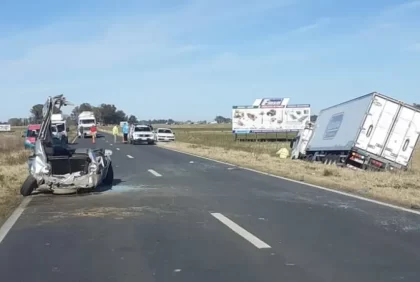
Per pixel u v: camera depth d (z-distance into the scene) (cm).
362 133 2173
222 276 611
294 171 2006
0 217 1035
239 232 862
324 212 1060
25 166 2175
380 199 1259
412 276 608
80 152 1374
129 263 674
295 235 838
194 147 4159
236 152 3431
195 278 604
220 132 9581
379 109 2173
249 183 1600
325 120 2675
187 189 1446
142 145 4497
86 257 708
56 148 1373
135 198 1268
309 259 688
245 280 594
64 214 1052
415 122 2180
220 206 1141
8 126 10944
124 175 1850
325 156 2467
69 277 614
